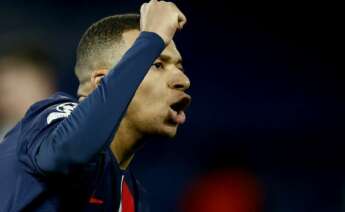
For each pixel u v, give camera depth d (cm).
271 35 3022
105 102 755
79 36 2902
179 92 910
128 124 913
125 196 994
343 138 2781
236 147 2247
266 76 2967
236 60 2992
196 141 2712
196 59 2983
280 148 2745
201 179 2216
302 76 2972
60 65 2827
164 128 916
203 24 3022
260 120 2858
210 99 2916
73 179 811
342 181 2647
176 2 3019
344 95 2933
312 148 2736
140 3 2958
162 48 801
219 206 2167
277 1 3042
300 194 2628
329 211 2609
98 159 848
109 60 916
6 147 864
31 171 812
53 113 828
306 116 2880
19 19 2895
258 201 2189
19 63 1293
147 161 2603
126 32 925
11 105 1287
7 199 830
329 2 3039
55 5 2922
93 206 874
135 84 773
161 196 2572
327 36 3016
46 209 826
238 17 3033
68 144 750
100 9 2936
